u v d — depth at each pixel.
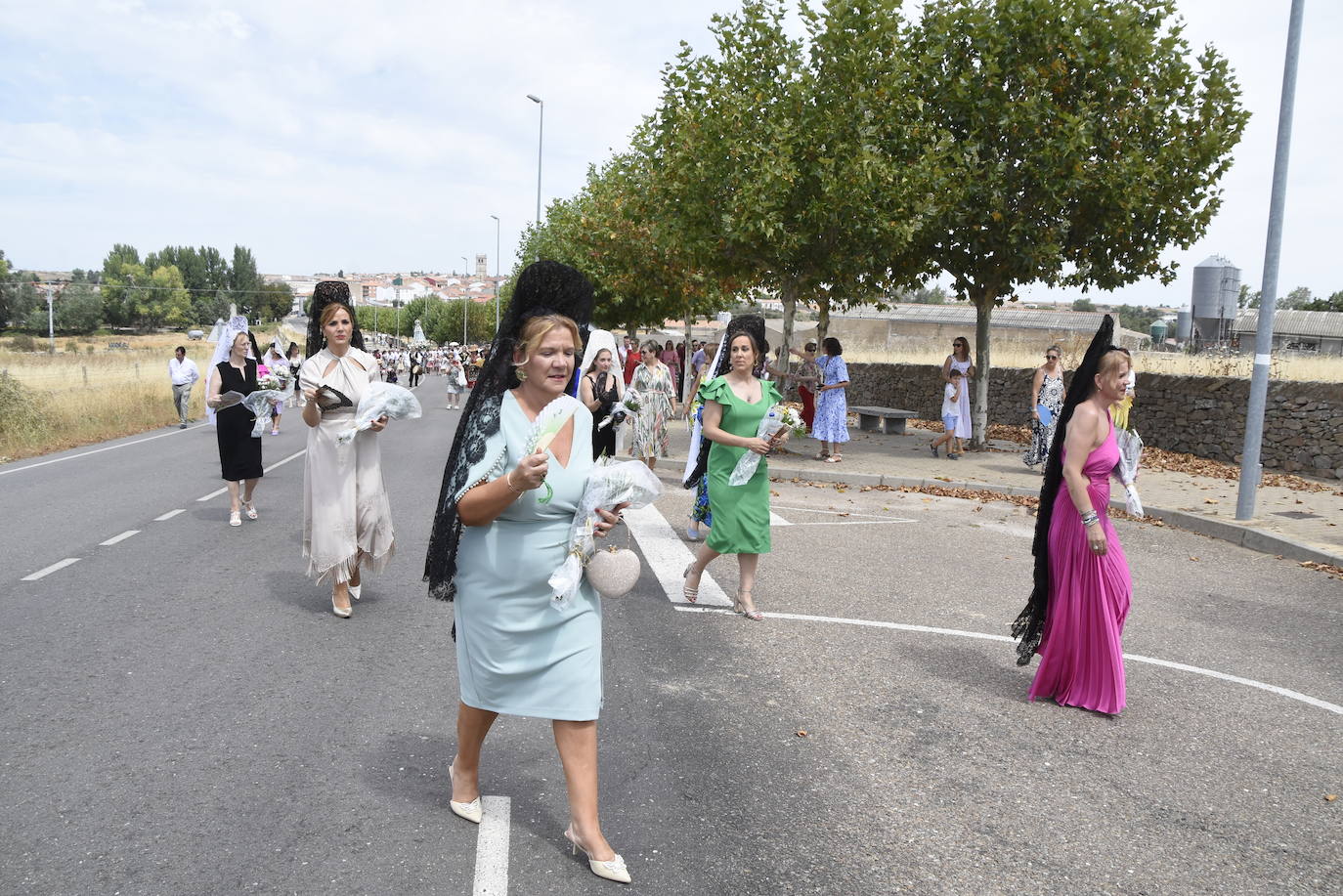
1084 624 4.93
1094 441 4.88
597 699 3.25
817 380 15.28
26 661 5.24
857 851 3.45
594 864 3.20
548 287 3.29
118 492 11.68
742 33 15.44
